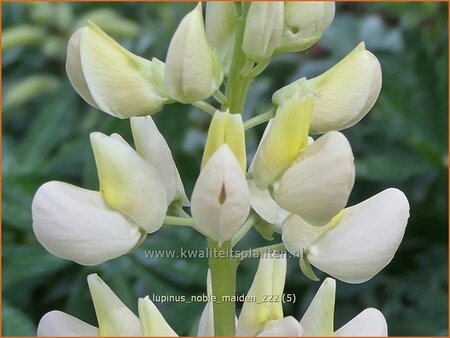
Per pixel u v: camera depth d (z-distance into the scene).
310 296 0.25
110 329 0.14
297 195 0.13
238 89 0.13
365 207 0.14
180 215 0.14
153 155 0.14
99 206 0.13
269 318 0.13
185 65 0.13
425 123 0.26
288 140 0.13
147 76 0.13
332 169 0.13
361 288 0.26
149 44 0.28
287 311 0.25
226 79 0.14
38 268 0.23
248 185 0.14
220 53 0.14
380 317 0.14
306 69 0.31
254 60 0.13
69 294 0.25
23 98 0.30
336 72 0.13
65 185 0.13
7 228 0.24
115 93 0.13
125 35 0.30
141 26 0.32
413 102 0.26
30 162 0.27
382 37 0.31
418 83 0.26
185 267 0.23
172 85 0.13
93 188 0.23
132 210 0.13
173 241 0.23
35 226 0.13
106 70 0.13
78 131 0.28
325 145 0.13
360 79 0.13
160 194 0.13
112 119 0.23
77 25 0.31
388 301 0.25
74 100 0.28
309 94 0.13
